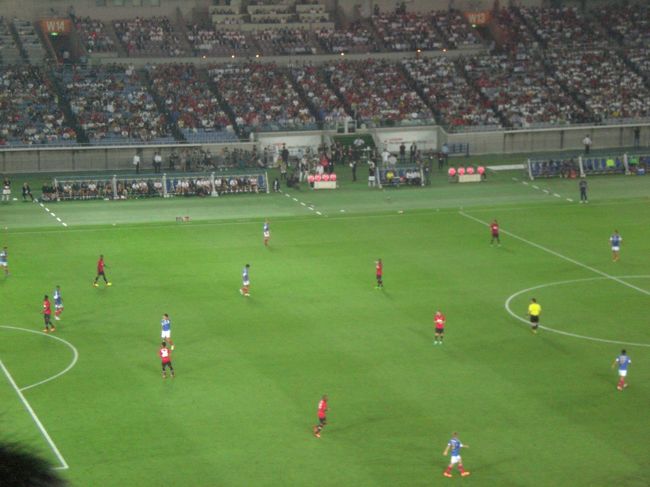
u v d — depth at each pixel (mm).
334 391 57438
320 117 145875
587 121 150000
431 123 147750
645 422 52812
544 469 46781
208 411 54281
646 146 151375
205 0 163250
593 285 81500
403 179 126938
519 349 65312
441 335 66250
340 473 46344
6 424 52031
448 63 159000
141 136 135000
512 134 147125
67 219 106312
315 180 124750
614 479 45750
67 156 132375
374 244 95875
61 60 154625
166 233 100000
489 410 54469
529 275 84625
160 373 60469
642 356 63875
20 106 136875
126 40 153625
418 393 57094
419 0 171750
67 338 67375
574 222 105750
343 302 76250
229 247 94312
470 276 84188
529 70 159250
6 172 131125
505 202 116375
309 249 93812
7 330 69000
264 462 47688
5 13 153625
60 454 48406
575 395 56844
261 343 66375
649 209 112188
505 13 172000
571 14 173500
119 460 47844
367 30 165375
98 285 80750
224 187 121188
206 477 45969
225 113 143625
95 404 55250
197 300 76750
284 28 162875
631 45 167125
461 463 46750
